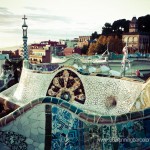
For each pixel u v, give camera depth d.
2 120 3.88
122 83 7.79
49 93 9.11
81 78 8.73
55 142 3.87
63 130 3.88
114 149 3.86
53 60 17.84
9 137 3.90
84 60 15.23
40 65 12.23
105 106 8.00
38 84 9.47
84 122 3.88
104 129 3.86
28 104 3.88
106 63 14.78
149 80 6.28
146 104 6.05
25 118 3.89
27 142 3.88
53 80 9.18
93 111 8.08
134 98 7.21
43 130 3.88
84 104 8.45
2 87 12.80
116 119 3.84
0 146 3.90
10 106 9.01
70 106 3.88
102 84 8.31
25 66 11.21
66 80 8.91
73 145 3.87
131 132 3.86
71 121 3.89
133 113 3.86
